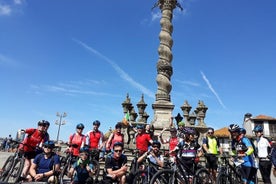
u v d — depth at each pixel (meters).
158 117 19.48
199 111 22.41
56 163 8.30
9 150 18.55
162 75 20.50
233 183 8.22
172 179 7.19
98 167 8.95
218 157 9.05
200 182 8.08
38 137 9.12
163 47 21.06
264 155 9.51
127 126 18.28
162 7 22.77
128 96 23.52
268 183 9.35
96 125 10.83
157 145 8.12
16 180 7.54
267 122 36.81
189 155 8.44
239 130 8.13
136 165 8.16
